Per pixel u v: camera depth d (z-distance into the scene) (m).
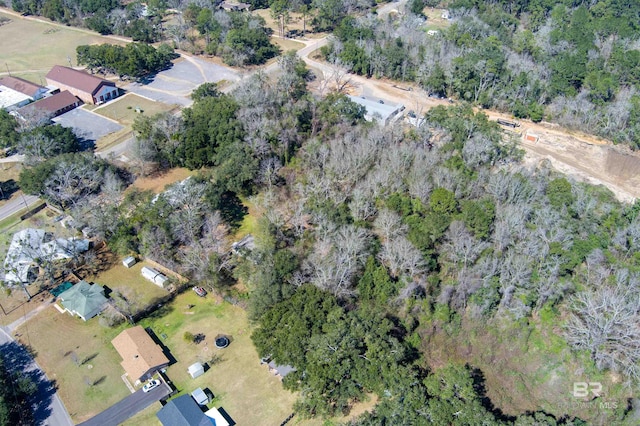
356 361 64.31
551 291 76.81
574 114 132.62
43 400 67.75
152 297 82.94
